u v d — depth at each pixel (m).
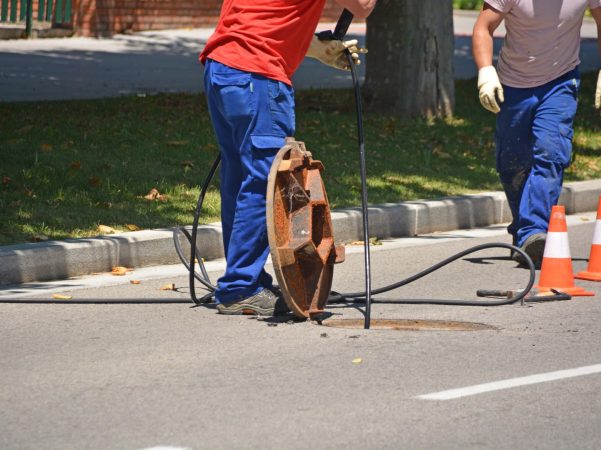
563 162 23.86
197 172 31.28
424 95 43.66
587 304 20.80
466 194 31.78
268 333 18.16
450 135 40.75
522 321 19.28
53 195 27.23
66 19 71.62
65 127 36.56
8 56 61.03
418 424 13.64
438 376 15.70
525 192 24.05
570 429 13.59
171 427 13.43
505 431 13.47
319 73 61.97
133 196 28.03
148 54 66.75
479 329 18.67
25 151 31.75
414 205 29.33
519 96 23.91
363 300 20.81
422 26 43.38
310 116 43.16
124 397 14.62
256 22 18.73
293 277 18.62
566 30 23.56
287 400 14.52
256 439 13.03
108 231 24.88
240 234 19.17
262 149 18.77
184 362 16.33
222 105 18.91
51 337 17.84
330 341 17.64
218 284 19.52
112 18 74.06
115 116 39.94
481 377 15.70
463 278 23.38
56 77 53.91
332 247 19.11
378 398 14.64
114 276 23.20
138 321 19.00
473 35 23.44
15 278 22.16
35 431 13.28
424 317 19.53
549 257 21.70
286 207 18.52
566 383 15.49
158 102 44.72
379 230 28.31
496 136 24.73
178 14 78.75
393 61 43.66
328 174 32.50
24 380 15.38
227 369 15.96
